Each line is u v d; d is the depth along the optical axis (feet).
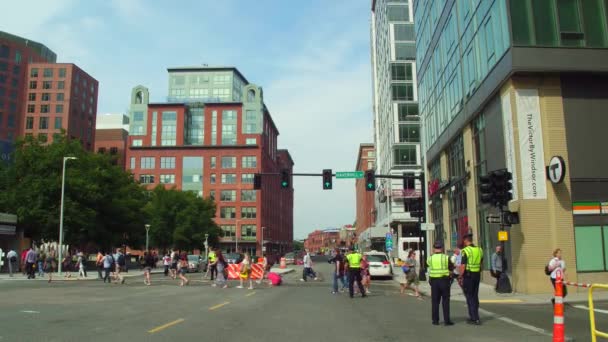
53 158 150.41
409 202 94.02
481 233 82.58
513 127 65.00
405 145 210.59
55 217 145.48
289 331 33.30
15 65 391.86
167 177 368.27
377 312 45.19
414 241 208.74
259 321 38.01
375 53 309.63
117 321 37.52
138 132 376.07
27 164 152.46
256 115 376.68
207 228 266.77
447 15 100.37
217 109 379.55
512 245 66.74
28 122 393.09
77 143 160.04
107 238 172.45
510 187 60.80
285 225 510.58
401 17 221.46
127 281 97.96
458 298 60.49
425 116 127.03
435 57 113.09
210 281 98.02
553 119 65.05
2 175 152.15
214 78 427.74
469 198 86.33
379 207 272.10
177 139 373.61
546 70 63.98
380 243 273.95
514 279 65.92
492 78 71.36
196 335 31.27
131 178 204.44
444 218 106.83
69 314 41.86
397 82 215.72
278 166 474.49
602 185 64.44
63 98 396.57
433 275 37.47
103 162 168.35
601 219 63.87
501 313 45.29
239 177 366.22
